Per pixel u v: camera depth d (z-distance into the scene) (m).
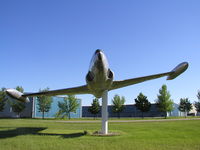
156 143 9.71
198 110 49.75
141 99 47.59
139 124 21.22
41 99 43.94
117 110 50.19
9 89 15.02
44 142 10.08
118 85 13.80
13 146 9.20
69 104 47.81
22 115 47.88
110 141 10.32
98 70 10.38
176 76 13.04
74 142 10.07
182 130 14.60
